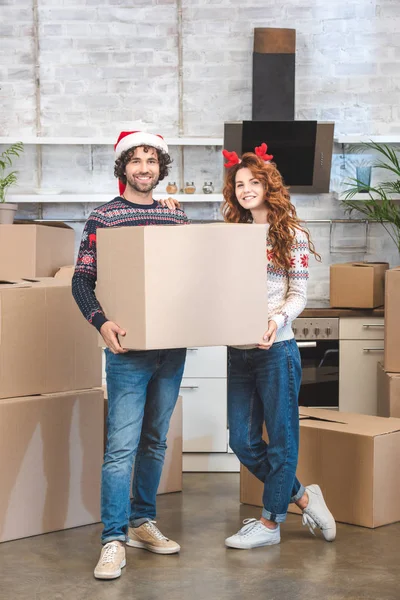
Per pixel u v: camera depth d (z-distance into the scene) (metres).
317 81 5.56
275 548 3.42
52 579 3.08
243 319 2.99
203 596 2.91
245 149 5.32
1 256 4.50
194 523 3.78
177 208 3.33
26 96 5.55
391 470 3.74
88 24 5.54
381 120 5.58
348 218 5.61
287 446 3.29
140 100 5.57
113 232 2.98
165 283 2.87
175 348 3.02
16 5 5.51
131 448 3.14
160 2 5.53
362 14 5.54
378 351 4.91
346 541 3.50
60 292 3.56
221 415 4.81
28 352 3.49
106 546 3.13
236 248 2.97
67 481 3.63
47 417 3.54
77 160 5.59
